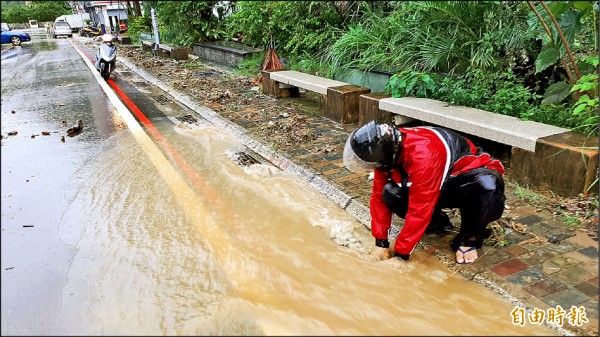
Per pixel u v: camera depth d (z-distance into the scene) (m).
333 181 4.29
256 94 8.36
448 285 2.83
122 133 6.57
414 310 2.65
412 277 2.93
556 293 2.62
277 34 10.50
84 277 3.12
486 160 2.94
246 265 3.17
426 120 4.79
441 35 6.27
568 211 3.46
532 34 5.10
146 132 6.54
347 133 5.73
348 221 3.68
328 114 6.43
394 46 6.90
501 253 3.04
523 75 5.54
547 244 3.10
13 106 8.95
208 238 3.55
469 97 4.94
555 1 3.46
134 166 5.20
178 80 10.50
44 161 5.55
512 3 6.04
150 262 3.26
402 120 5.42
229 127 6.30
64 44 27.19
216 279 3.03
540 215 3.47
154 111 7.89
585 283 2.69
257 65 10.75
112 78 12.05
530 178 3.86
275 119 6.56
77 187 4.68
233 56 11.94
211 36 14.87
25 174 5.14
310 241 3.46
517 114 4.72
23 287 3.04
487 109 4.84
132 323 2.64
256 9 10.58
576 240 3.12
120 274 3.13
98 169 5.17
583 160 3.49
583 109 4.14
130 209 4.11
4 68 15.77
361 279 2.96
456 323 2.53
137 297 2.88
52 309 2.80
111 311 2.76
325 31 9.09
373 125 2.62
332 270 3.08
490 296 2.69
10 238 3.72
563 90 4.51
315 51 9.54
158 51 16.31
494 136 4.07
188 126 6.74
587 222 3.30
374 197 3.04
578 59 5.09
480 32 5.93
